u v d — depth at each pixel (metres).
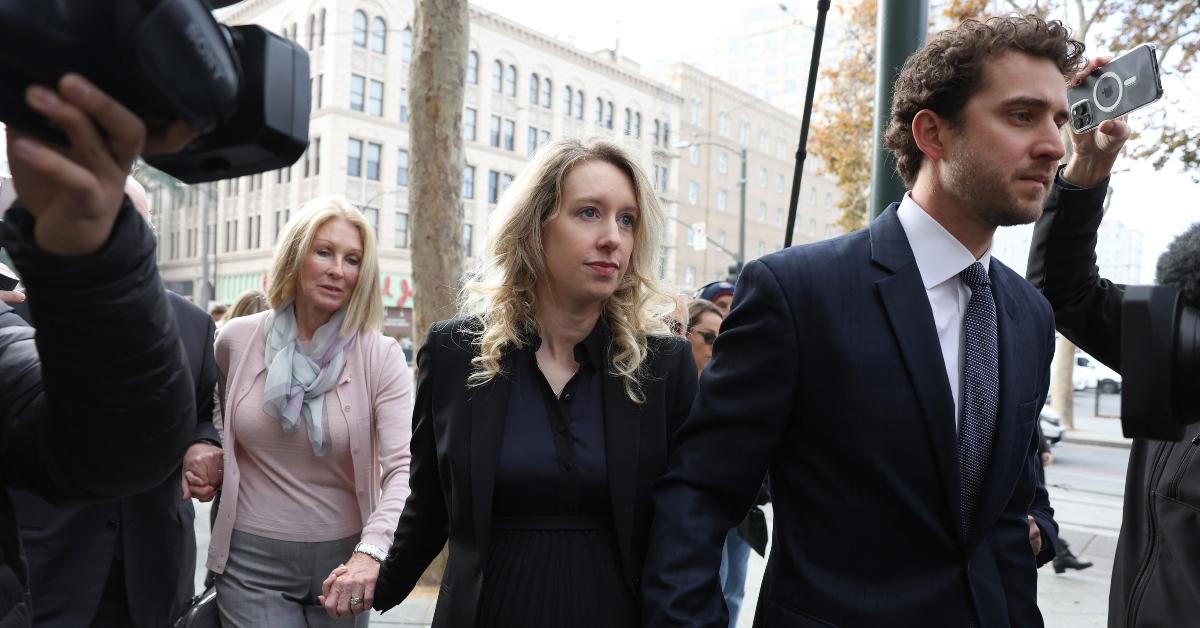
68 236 0.73
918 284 1.56
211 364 2.56
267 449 2.46
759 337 1.58
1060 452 16.86
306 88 0.80
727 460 1.60
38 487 1.01
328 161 34.53
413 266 5.68
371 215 35.78
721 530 1.62
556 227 1.86
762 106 55.12
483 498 1.74
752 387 1.59
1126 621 1.90
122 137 0.67
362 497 2.51
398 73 36.19
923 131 1.59
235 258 39.81
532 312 1.92
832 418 1.53
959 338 1.59
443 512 1.99
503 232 1.89
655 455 1.82
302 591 2.46
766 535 2.78
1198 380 1.13
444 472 1.82
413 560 2.01
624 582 1.75
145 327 0.83
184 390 0.93
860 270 1.59
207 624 2.40
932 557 1.49
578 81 41.81
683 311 2.54
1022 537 1.64
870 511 1.50
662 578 1.54
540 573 1.73
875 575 1.50
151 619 2.40
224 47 0.68
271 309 2.62
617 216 1.91
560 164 1.88
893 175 2.76
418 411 1.93
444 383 1.86
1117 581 1.99
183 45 0.63
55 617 2.24
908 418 1.49
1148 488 1.88
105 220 0.74
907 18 2.75
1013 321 1.63
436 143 5.57
